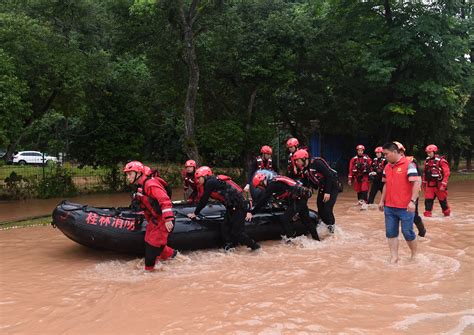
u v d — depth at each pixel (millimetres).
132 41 16750
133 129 18547
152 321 4512
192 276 6016
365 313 4617
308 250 7430
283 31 17359
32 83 15234
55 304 5055
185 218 7410
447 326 4273
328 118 21844
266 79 17797
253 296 5168
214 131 17578
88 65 16797
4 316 4723
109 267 6602
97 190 18203
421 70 18453
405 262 6570
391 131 21422
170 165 26641
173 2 15336
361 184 12547
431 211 10609
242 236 7219
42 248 7895
